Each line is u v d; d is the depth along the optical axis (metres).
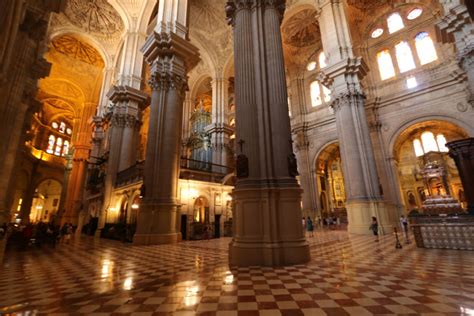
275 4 7.12
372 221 12.21
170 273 4.68
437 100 15.28
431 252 6.38
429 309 2.61
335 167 23.48
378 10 19.52
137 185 13.00
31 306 2.94
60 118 33.59
